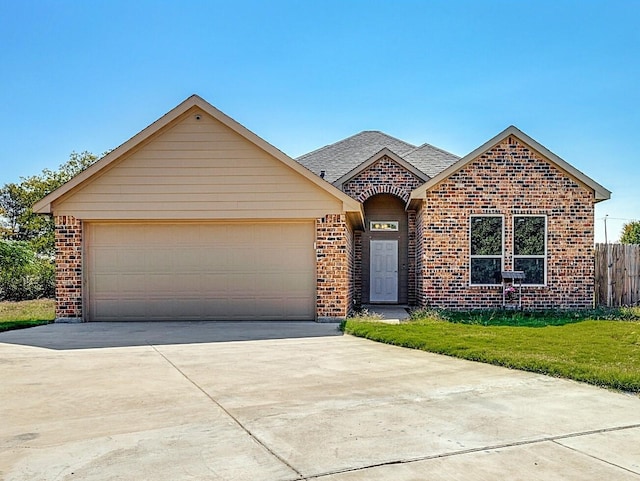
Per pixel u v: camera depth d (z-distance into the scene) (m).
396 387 7.04
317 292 13.84
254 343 10.56
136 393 6.77
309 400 6.41
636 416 5.82
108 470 4.40
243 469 4.43
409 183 19.38
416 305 18.88
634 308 16.09
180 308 14.01
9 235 32.47
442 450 4.84
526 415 5.84
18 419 5.75
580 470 4.43
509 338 10.41
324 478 4.27
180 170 13.71
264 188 13.73
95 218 13.71
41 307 20.98
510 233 16.05
